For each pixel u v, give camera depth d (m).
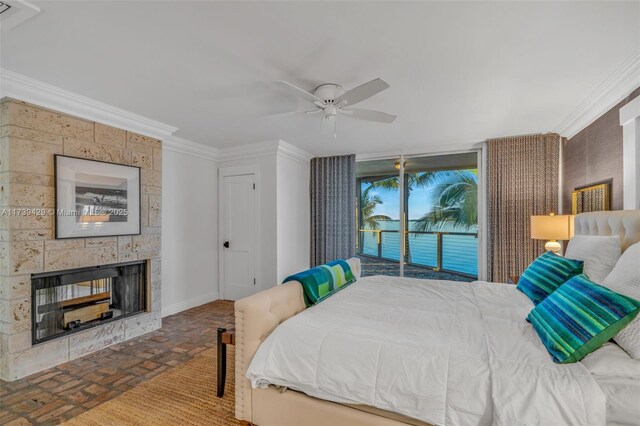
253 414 1.81
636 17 1.62
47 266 2.61
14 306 2.41
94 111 2.87
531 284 2.34
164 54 2.02
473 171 4.95
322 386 1.57
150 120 3.33
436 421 1.34
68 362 2.71
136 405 2.09
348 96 2.21
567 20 1.66
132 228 3.30
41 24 1.69
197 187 4.54
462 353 1.46
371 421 1.51
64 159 2.72
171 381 2.39
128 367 2.62
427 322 1.85
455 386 1.35
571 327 1.40
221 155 4.80
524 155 3.92
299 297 2.28
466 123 3.44
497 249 4.05
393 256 5.33
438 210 5.16
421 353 1.48
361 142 4.34
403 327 1.77
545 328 1.54
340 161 5.12
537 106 2.91
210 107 2.97
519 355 1.41
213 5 1.55
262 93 2.64
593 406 1.18
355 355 1.56
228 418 1.96
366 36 1.82
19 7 1.54
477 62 2.11
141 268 3.48
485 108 2.97
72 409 2.05
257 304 1.85
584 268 2.12
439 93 2.62
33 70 2.23
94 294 3.06
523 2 1.53
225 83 2.44
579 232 2.87
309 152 5.00
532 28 1.73
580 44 1.88
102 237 3.03
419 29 1.75
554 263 2.25
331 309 2.12
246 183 4.66
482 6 1.56
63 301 2.81
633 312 1.30
